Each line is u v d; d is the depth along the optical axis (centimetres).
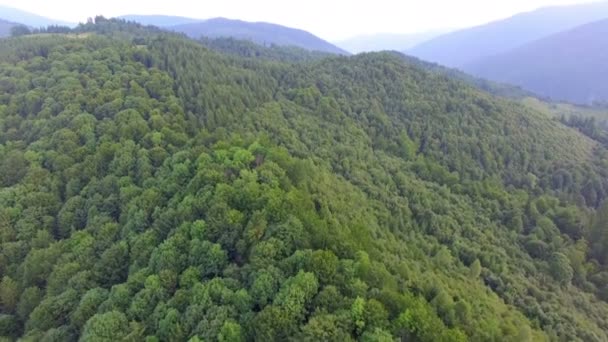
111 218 7856
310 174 8719
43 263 7131
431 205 11069
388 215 9450
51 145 9844
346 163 11750
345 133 14338
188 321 5069
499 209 12381
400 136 15462
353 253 5841
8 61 14550
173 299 5450
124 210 7719
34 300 6650
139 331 5203
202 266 5944
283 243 5838
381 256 6481
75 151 9531
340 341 4450
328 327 4562
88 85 12300
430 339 4656
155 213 7294
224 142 9012
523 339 5791
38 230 7975
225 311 5047
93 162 9188
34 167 9244
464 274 8300
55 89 12006
